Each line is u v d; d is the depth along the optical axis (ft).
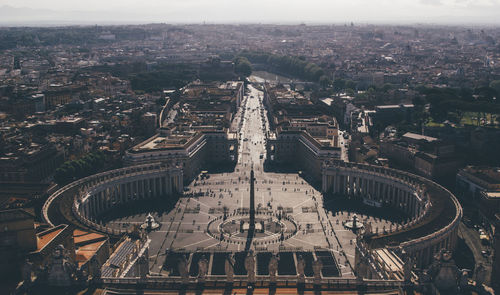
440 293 619.67
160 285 652.89
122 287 645.92
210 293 634.43
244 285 652.89
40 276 642.22
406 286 643.86
